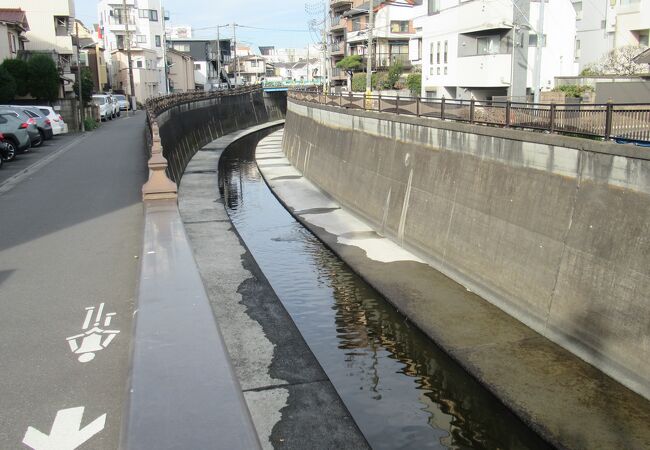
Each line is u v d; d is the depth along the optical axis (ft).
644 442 24.44
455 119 49.26
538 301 35.91
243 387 27.14
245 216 73.20
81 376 16.84
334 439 23.02
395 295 42.70
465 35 92.84
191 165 116.06
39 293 23.98
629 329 29.01
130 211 39.63
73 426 14.23
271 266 51.60
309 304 42.37
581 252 33.01
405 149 59.00
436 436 26.30
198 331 14.88
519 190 39.52
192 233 59.16
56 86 118.32
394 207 59.62
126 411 11.20
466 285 44.24
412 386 30.63
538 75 70.23
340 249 55.77
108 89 214.69
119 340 19.36
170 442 10.17
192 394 11.82
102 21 249.55
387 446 25.66
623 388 28.63
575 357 32.07
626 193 30.48
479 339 34.91
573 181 34.47
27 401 15.44
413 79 134.41
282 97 264.11
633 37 93.91
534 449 25.27
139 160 67.21
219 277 44.29
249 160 129.39
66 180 53.78
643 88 64.75
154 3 244.63
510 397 28.25
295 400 26.00
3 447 13.41
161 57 250.37
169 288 18.04
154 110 86.48
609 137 32.55
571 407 27.20
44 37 149.18
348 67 184.75
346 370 32.50
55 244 31.55
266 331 33.91
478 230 43.68
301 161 109.29
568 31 88.43
